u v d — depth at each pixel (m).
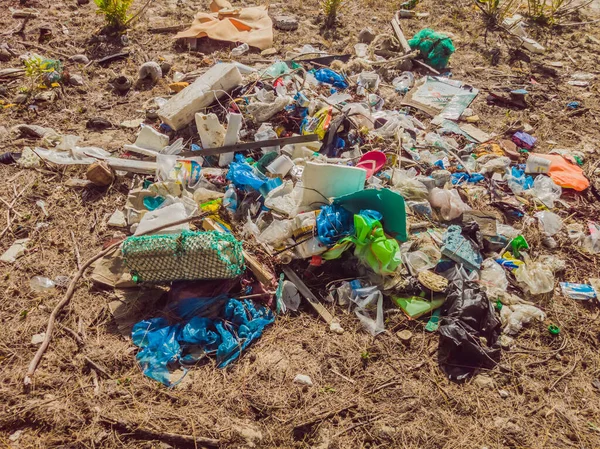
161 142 1.50
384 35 2.18
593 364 1.07
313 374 1.00
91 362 0.99
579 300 1.20
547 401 0.99
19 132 1.60
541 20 2.58
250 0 2.57
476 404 0.97
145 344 1.03
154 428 0.90
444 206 1.33
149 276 1.07
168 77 1.92
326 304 1.13
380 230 1.13
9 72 1.85
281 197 1.28
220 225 1.23
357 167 1.31
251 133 1.51
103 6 2.13
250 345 1.05
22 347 1.02
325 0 2.56
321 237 1.16
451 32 2.43
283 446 0.90
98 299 1.11
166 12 2.39
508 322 1.12
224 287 1.09
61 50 2.04
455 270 1.19
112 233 1.28
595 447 0.92
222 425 0.91
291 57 2.02
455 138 1.70
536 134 1.78
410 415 0.95
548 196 1.47
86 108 1.74
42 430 0.90
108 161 1.42
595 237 1.35
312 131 1.50
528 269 1.22
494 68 2.18
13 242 1.24
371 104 1.75
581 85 2.08
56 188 1.40
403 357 1.05
